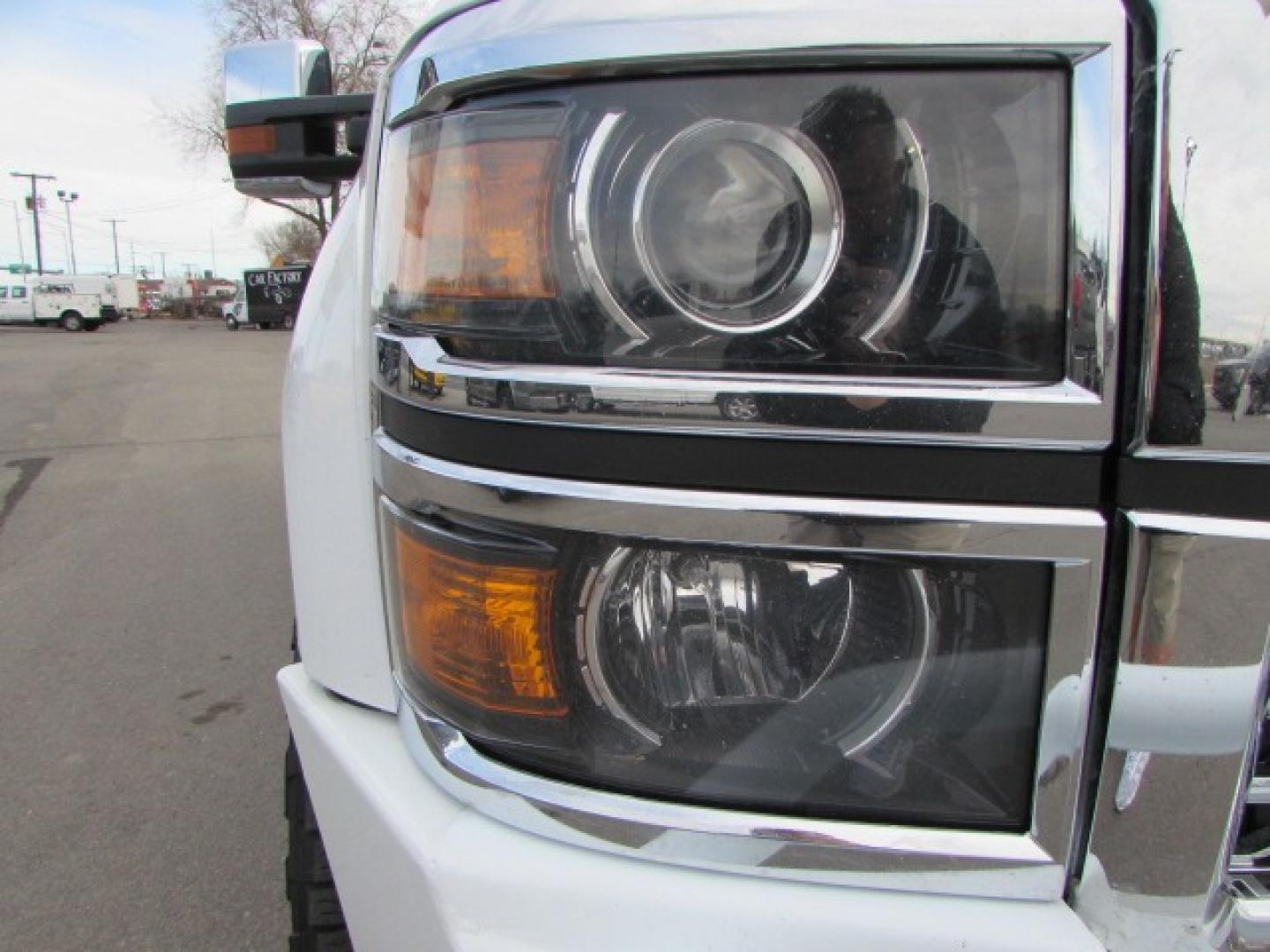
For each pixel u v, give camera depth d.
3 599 4.35
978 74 0.70
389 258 0.96
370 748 1.04
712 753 0.84
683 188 0.74
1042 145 0.69
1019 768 0.79
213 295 69.00
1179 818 0.78
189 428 9.59
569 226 0.77
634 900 0.83
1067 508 0.71
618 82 0.75
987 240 0.71
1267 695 0.82
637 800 0.85
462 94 0.84
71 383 14.20
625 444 0.76
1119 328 0.69
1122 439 0.70
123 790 2.75
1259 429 0.69
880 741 0.81
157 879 2.36
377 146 1.14
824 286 0.72
